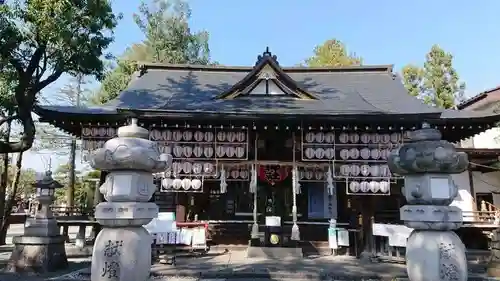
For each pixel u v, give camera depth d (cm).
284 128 1206
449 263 489
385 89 1526
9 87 948
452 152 511
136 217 452
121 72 2416
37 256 888
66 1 875
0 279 809
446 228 503
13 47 881
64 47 941
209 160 1198
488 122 1145
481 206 1560
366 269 926
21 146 978
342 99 1405
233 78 1672
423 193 522
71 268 955
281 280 825
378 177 1173
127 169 468
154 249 1079
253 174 1195
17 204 2242
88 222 1293
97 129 1189
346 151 1192
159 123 1177
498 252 879
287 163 1203
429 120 1118
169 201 1309
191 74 1697
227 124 1178
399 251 1059
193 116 1130
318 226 1318
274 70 1389
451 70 2377
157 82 1584
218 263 1002
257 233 1166
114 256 443
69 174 2438
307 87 1573
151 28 2711
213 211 1355
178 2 2769
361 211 1187
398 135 1180
